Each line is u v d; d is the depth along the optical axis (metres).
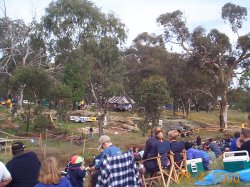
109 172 6.76
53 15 45.56
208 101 78.69
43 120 41.94
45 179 5.08
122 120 58.59
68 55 45.72
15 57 57.81
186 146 12.30
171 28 63.16
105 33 46.91
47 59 51.66
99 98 47.34
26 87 42.97
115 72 46.78
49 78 44.19
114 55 45.56
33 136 39.78
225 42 60.62
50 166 5.13
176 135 11.63
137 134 47.75
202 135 47.31
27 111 43.69
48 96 43.50
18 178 6.22
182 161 11.30
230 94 62.53
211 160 14.47
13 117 45.59
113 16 47.28
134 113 67.31
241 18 60.94
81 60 44.28
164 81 41.81
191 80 63.31
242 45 60.34
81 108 67.62
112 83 45.88
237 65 62.75
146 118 41.78
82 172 7.56
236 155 10.74
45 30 46.31
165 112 77.75
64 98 44.38
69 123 52.16
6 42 56.97
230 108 93.88
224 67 62.38
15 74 43.38
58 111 45.81
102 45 45.38
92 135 42.00
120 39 47.31
